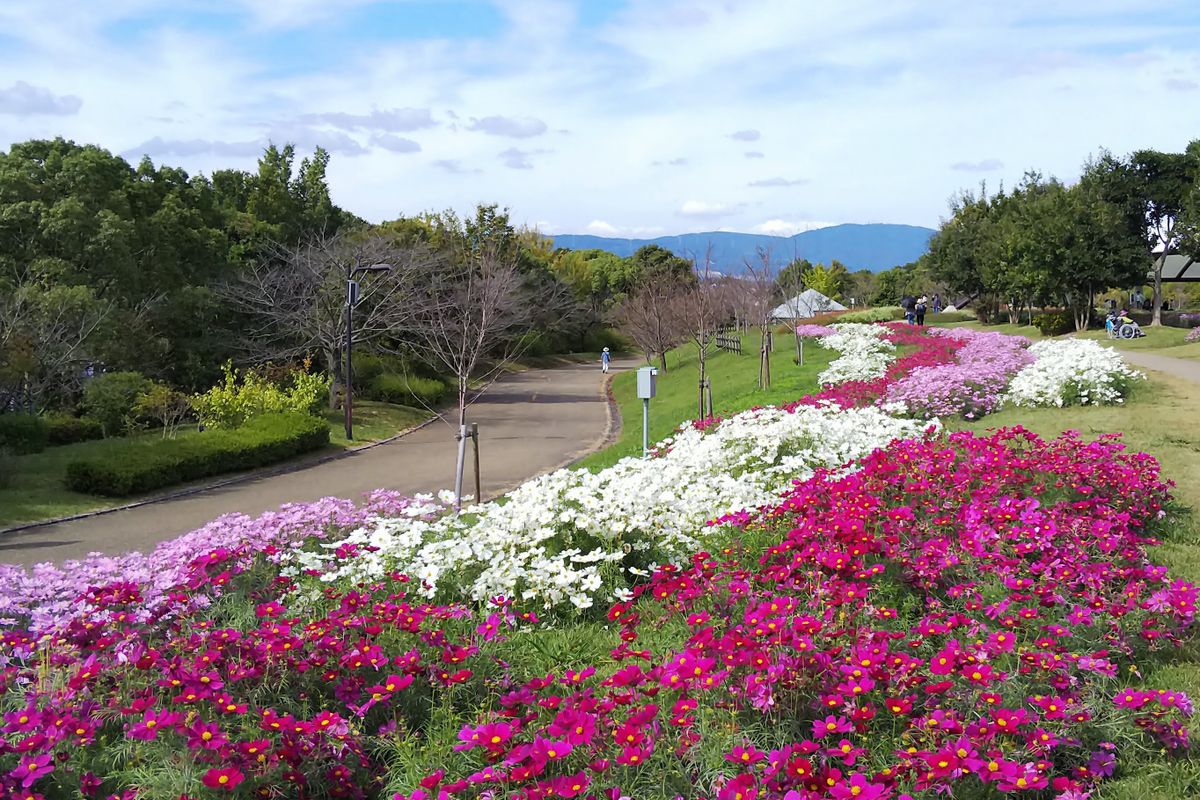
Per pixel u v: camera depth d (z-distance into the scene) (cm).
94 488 1403
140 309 2461
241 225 3309
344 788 329
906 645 407
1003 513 563
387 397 2838
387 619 439
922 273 7556
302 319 2606
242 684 379
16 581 536
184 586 498
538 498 656
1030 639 428
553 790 279
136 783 321
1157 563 588
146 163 3075
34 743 314
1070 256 3362
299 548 636
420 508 695
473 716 389
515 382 3809
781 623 375
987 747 311
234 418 2019
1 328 1989
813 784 284
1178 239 3472
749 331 4272
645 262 7369
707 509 668
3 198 2331
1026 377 1359
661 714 346
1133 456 752
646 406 1141
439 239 3753
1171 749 352
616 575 571
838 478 739
